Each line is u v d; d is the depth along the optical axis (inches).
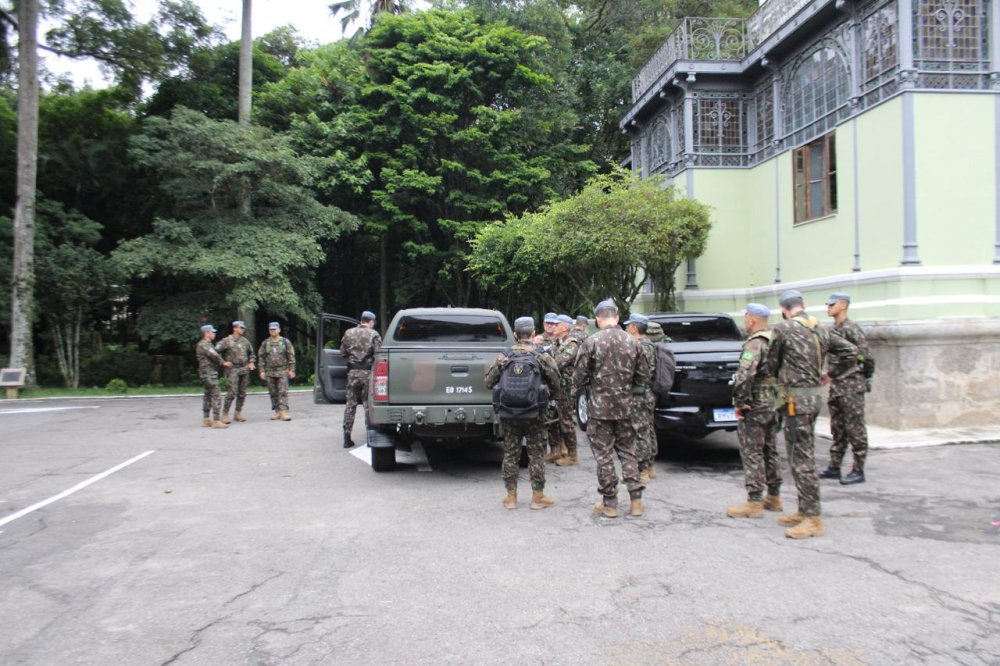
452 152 945.5
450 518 243.6
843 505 247.3
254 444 412.2
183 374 923.4
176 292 959.0
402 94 890.7
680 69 635.5
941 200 442.0
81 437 444.8
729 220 647.1
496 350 309.4
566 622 155.6
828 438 374.9
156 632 153.9
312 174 854.5
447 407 301.1
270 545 215.2
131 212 999.0
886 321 377.1
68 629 155.6
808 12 524.1
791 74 579.8
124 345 1021.8
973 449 334.6
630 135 834.2
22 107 750.5
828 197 530.0
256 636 151.4
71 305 813.9
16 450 395.5
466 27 955.3
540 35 1029.8
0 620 160.9
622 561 195.0
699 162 645.9
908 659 136.1
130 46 869.8
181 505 267.0
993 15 445.7
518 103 959.0
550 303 781.9
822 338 261.9
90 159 929.5
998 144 448.5
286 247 808.3
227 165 802.2
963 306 429.7
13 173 916.6
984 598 165.2
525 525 233.3
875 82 475.2
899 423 373.7
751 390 234.7
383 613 162.4
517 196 908.0
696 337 384.8
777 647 141.8
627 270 631.8
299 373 905.5
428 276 998.4
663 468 323.3
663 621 155.1
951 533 214.4
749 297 624.4
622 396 239.6
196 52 925.8
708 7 1130.0
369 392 317.7
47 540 222.7
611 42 1157.7
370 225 916.6
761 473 237.5
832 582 176.2
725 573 184.1
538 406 250.8
